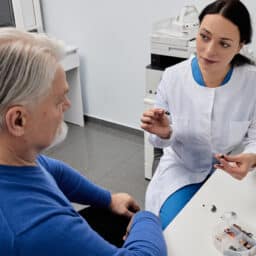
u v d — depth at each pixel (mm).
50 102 682
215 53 1206
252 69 1355
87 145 2779
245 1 2006
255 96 1352
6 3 2672
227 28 1155
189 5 2129
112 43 2676
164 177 1461
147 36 2480
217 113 1364
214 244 873
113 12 2551
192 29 1906
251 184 1088
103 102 2980
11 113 642
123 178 2367
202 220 950
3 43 649
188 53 1874
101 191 1124
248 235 897
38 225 639
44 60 657
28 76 634
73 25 2799
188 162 1474
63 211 695
